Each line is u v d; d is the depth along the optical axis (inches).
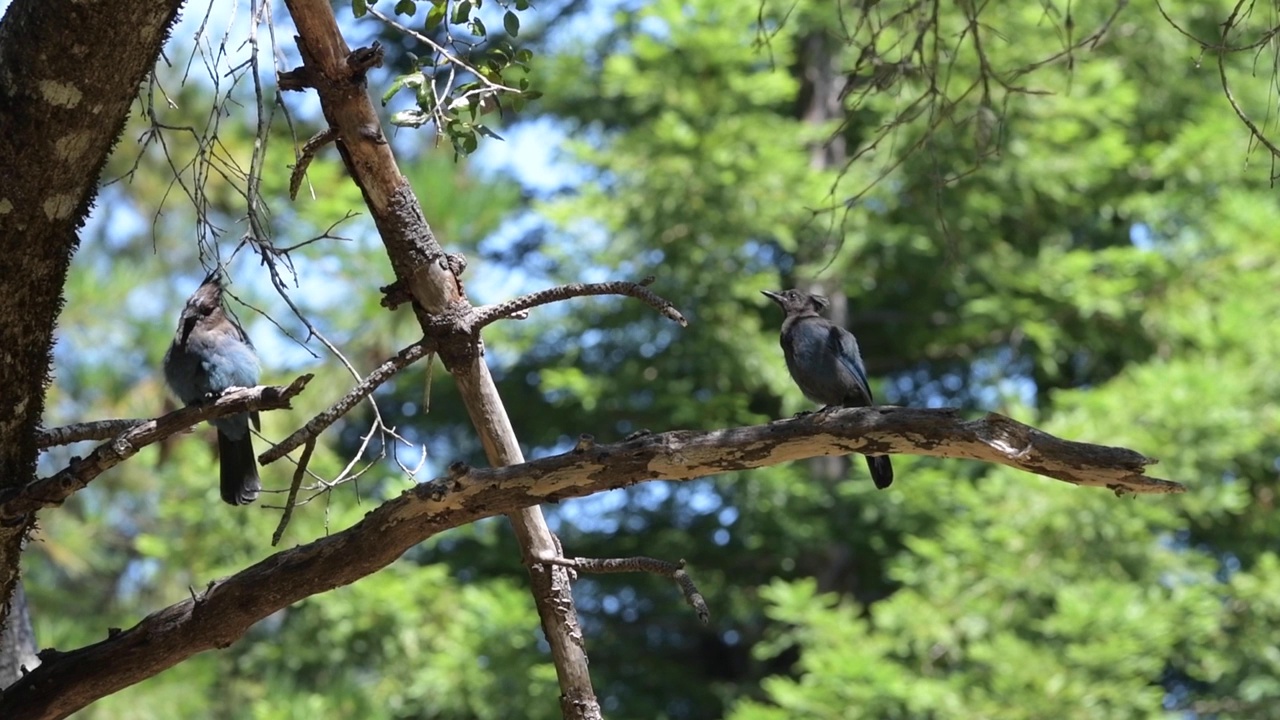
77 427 223.0
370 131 220.1
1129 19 654.5
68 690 216.4
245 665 614.9
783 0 623.5
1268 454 644.7
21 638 257.4
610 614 776.9
